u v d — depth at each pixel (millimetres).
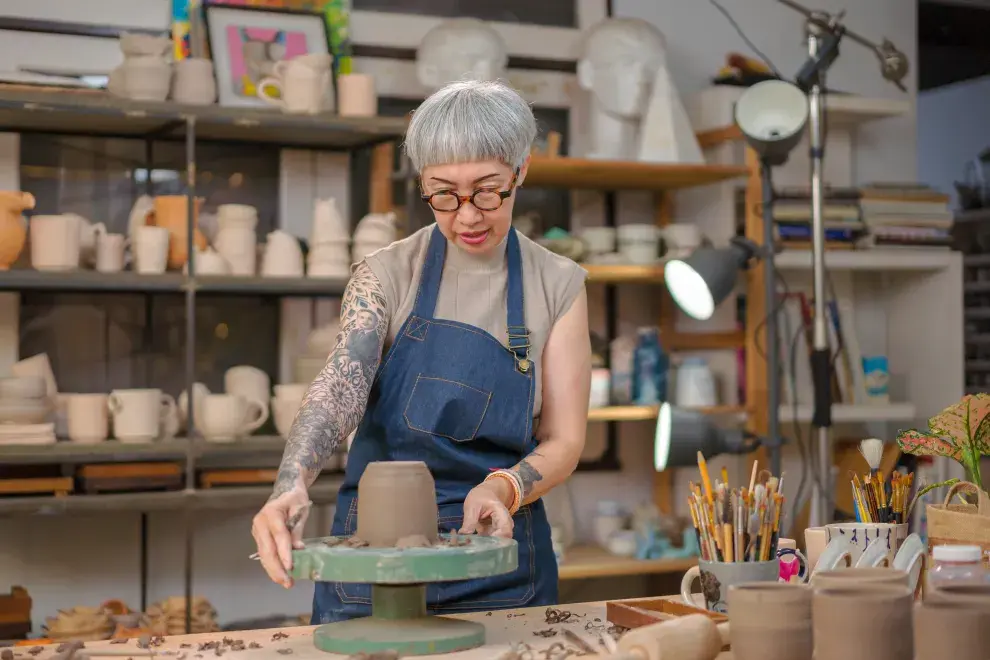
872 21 4539
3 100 3090
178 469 3299
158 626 3275
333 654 1347
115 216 3564
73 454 3164
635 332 4184
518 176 1689
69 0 3496
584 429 1820
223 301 3662
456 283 1805
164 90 3285
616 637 1396
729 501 1524
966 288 5242
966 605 1137
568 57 4047
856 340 4160
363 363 1702
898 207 4176
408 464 1423
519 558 1775
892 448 4043
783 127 3510
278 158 3730
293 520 1383
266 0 3631
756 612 1179
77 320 3516
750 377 3904
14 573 3463
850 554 1461
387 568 1289
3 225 3129
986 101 5645
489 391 1775
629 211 4172
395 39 3859
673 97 3793
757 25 4324
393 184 3836
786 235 3977
